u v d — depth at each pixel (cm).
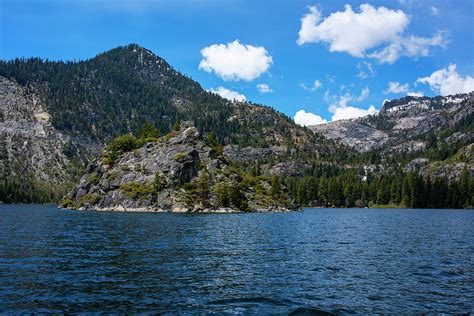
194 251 4553
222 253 4456
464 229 8419
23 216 11238
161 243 5197
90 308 2311
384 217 13675
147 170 16450
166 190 15375
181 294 2658
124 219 10056
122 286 2828
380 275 3375
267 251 4716
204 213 14175
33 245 4759
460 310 2391
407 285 3016
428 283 3086
